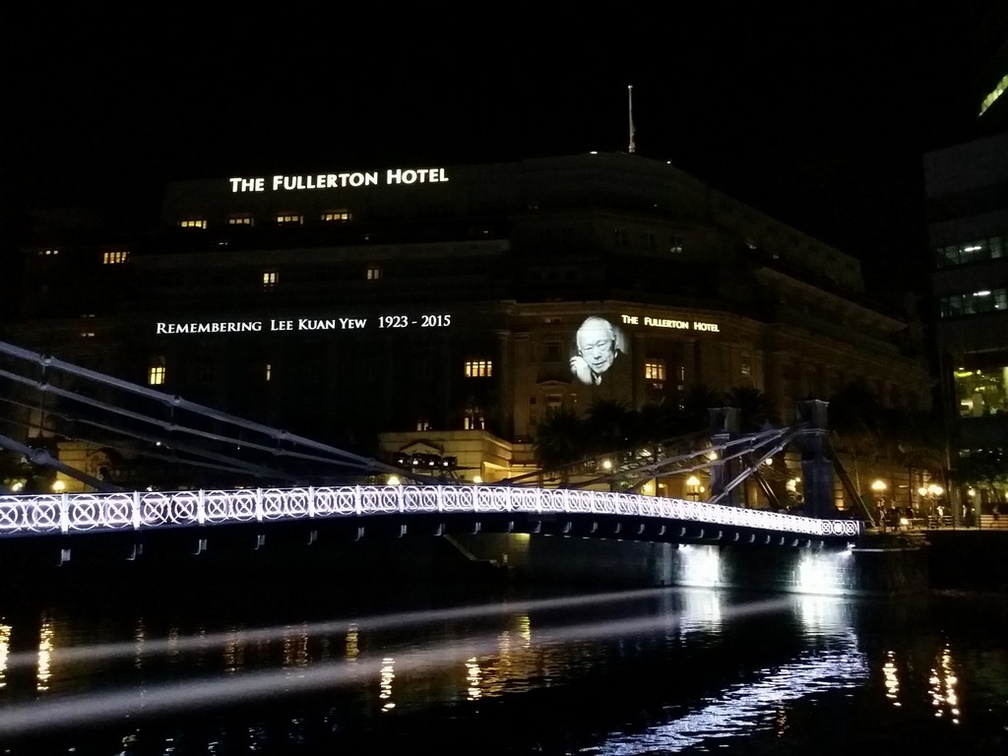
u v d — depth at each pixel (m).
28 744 26.02
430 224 111.69
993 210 95.25
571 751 25.42
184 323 110.62
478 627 47.47
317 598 61.09
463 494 36.56
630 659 38.00
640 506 43.47
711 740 26.39
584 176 115.56
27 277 120.62
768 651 39.09
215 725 27.97
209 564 71.88
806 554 57.66
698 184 123.56
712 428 63.28
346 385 108.88
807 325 125.81
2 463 85.56
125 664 37.47
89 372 31.70
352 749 25.59
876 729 27.30
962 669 34.84
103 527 25.73
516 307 107.38
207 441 104.44
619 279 110.12
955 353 96.44
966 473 85.56
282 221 119.94
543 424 91.38
